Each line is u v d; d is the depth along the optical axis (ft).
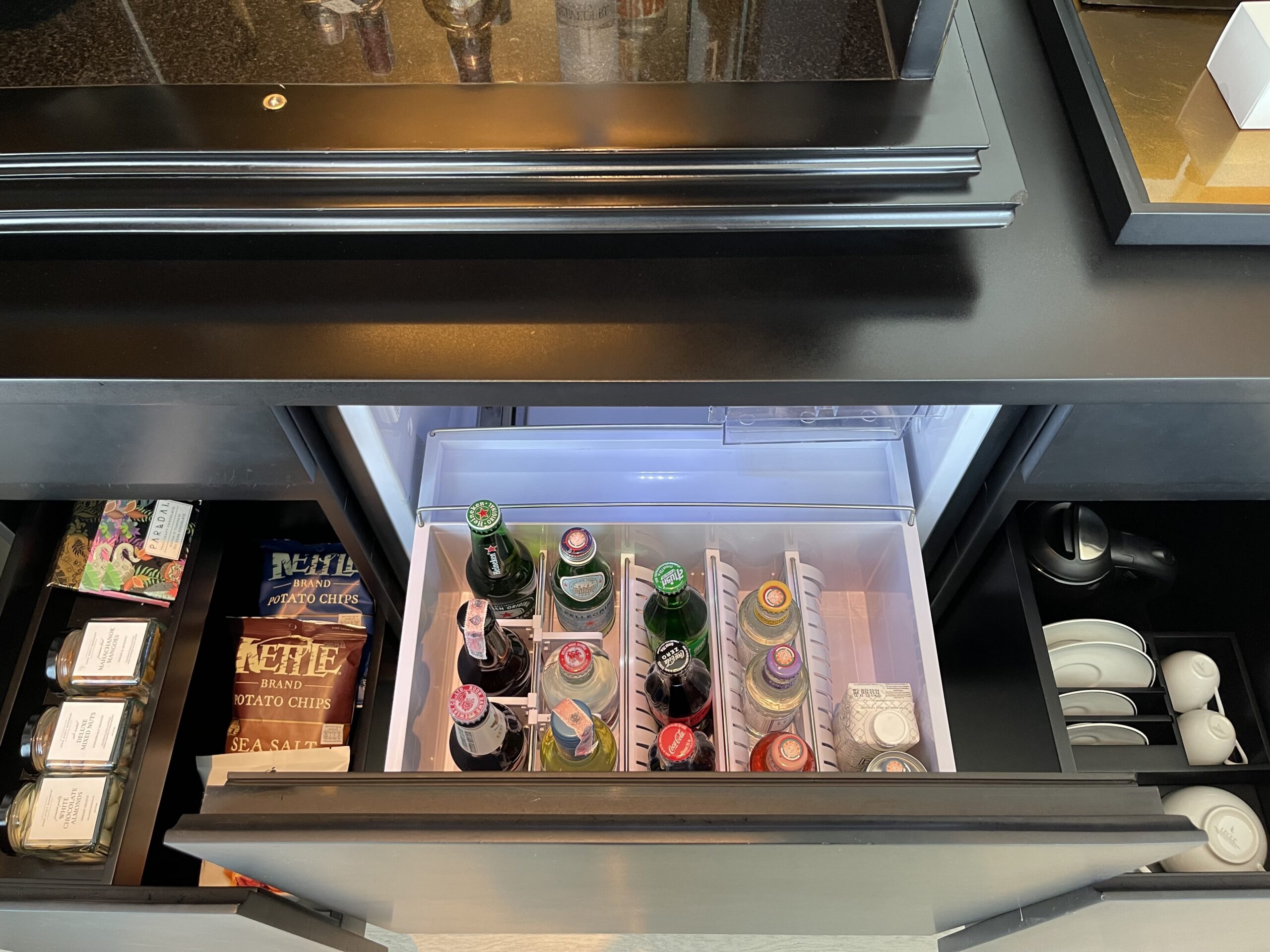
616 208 2.14
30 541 3.49
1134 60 2.60
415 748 3.12
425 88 2.23
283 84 2.24
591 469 3.49
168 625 3.40
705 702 3.05
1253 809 3.41
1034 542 3.38
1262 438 2.57
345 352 2.27
